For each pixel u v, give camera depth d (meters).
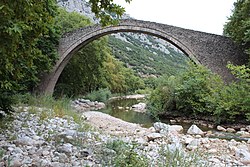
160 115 19.98
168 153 4.92
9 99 7.24
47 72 25.12
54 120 8.98
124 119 17.14
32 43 5.11
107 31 25.72
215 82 18.70
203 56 22.28
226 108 15.89
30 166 3.99
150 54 116.12
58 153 4.80
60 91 29.41
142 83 64.31
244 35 19.78
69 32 26.50
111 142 5.70
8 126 6.71
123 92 54.78
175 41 23.31
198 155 5.70
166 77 21.64
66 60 26.86
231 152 7.46
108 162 4.42
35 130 6.90
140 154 5.13
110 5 4.63
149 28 24.31
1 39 3.58
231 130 14.39
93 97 31.30
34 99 14.38
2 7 3.04
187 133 12.17
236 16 20.52
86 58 31.28
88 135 6.96
